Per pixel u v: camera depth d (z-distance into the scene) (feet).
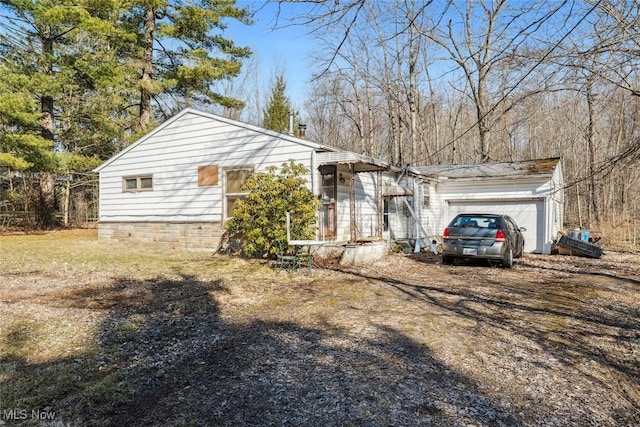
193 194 42.50
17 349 14.46
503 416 10.61
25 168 49.01
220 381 12.31
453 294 24.90
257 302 22.27
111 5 50.01
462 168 58.44
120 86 56.08
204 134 41.86
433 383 12.43
